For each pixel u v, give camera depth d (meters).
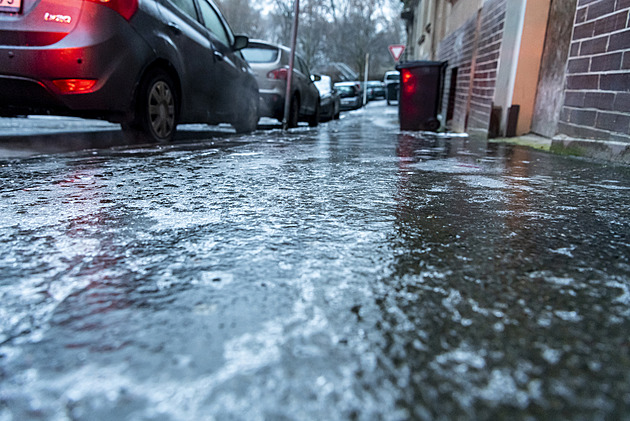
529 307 0.66
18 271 0.79
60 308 0.64
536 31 4.73
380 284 0.74
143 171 2.04
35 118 5.88
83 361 0.51
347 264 0.84
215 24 4.71
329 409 0.42
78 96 2.83
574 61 3.33
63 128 5.08
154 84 3.41
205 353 0.52
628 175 2.17
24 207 1.30
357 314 0.63
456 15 8.80
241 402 0.43
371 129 6.94
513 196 1.57
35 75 2.74
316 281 0.75
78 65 2.76
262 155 2.77
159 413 0.42
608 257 0.91
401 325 0.60
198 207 1.32
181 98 3.79
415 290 0.72
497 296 0.70
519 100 4.92
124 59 2.99
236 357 0.51
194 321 0.60
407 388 0.46
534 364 0.51
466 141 4.54
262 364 0.50
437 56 11.83
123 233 1.04
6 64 2.73
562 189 1.74
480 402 0.44
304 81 7.52
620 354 0.53
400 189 1.66
